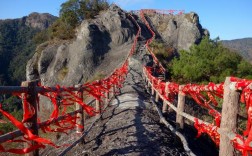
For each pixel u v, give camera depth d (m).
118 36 42.44
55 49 41.47
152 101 13.52
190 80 22.98
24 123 3.95
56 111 4.91
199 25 53.38
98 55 39.50
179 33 51.75
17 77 109.75
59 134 12.01
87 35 40.03
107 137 8.02
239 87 3.68
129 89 17.08
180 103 7.30
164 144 7.39
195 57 23.95
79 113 7.30
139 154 6.61
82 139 7.57
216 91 4.72
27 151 3.64
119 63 36.50
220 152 4.01
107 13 45.00
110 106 12.76
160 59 34.03
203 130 5.34
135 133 8.05
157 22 55.88
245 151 3.42
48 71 40.09
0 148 3.40
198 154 7.91
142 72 27.39
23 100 3.91
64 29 45.69
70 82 37.25
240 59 23.48
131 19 48.44
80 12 47.62
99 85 10.16
